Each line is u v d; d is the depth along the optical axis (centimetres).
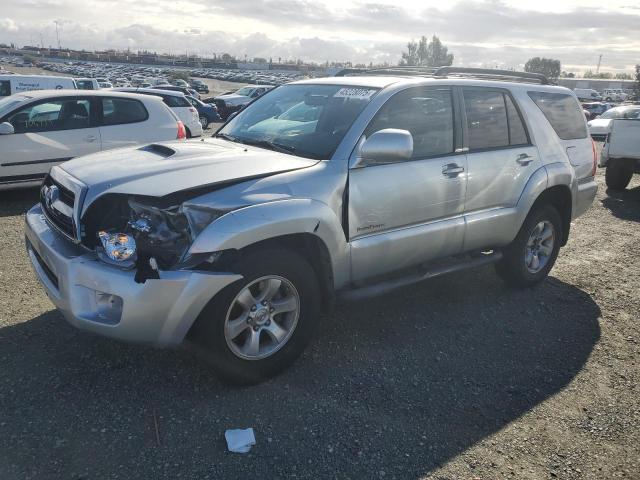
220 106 2750
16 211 711
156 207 291
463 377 350
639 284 538
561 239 520
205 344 304
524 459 277
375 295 373
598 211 866
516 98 472
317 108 396
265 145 383
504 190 447
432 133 399
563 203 520
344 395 323
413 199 379
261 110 441
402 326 418
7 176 748
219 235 286
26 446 265
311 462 266
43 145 768
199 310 293
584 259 612
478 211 432
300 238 335
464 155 417
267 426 291
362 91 388
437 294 486
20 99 771
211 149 361
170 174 307
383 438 287
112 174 313
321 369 350
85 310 298
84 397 306
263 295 317
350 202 346
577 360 381
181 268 288
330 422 297
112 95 835
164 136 873
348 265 354
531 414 315
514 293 497
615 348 402
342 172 342
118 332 288
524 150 465
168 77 7494
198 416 296
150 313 283
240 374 318
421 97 397
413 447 281
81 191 304
